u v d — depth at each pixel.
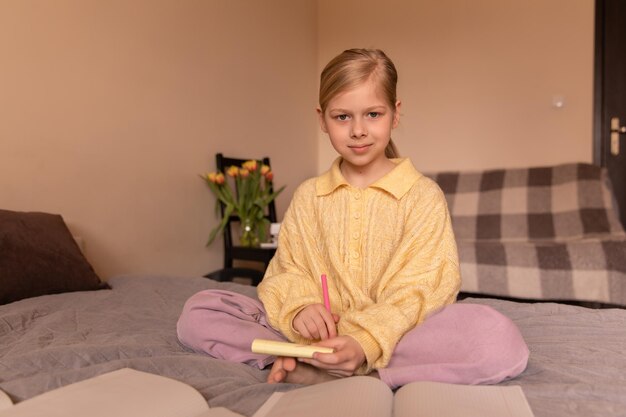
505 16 3.17
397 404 0.58
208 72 2.59
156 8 2.26
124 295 1.43
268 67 3.10
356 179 1.02
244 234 2.58
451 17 3.32
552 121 3.07
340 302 0.93
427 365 0.70
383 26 3.54
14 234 1.41
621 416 0.58
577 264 2.08
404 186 0.97
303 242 1.03
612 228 2.51
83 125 1.92
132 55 2.14
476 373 0.69
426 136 3.41
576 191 2.69
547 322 1.08
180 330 0.91
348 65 0.90
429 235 0.92
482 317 0.73
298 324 0.80
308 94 3.59
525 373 0.76
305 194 1.07
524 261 2.17
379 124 0.92
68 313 1.17
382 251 0.96
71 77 1.88
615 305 2.03
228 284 1.57
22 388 0.68
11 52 1.67
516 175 2.90
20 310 1.18
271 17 3.13
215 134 2.65
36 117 1.75
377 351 0.72
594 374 0.74
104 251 2.02
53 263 1.45
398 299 0.82
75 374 0.72
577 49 2.99
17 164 1.70
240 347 0.85
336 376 0.72
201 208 2.56
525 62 3.12
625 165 2.93
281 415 0.53
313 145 3.65
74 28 1.88
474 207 2.87
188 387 0.62
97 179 1.99
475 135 3.27
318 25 3.74
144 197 2.21
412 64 3.44
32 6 1.73
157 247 2.29
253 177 2.60
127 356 0.86
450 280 0.88
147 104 2.22
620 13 2.91
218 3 2.66
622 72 2.92
